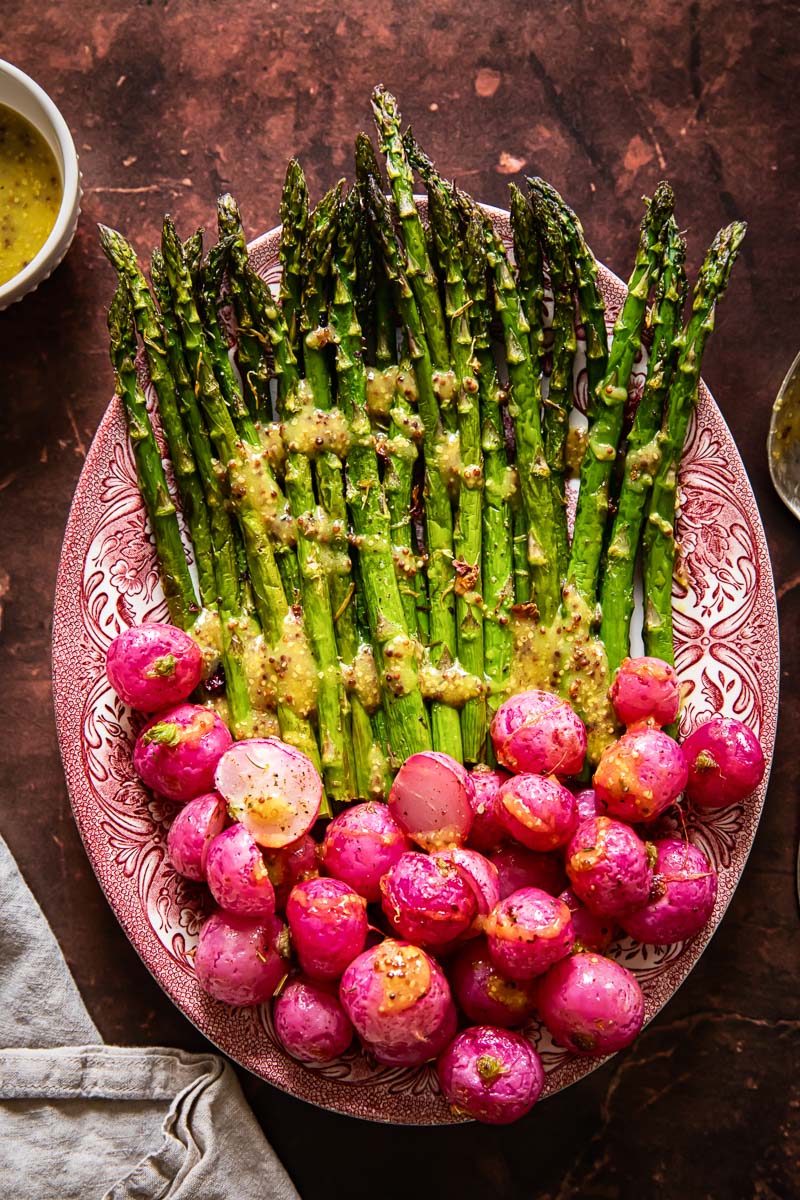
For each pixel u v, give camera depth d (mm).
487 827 1562
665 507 1657
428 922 1430
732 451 1699
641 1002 1482
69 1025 1772
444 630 1635
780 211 1883
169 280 1621
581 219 1890
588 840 1476
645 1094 1822
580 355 1724
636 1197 1806
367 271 1673
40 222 1792
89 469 1683
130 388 1642
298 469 1628
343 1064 1619
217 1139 1712
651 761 1493
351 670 1644
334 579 1634
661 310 1651
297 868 1536
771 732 1677
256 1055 1623
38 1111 1743
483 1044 1482
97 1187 1722
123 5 1905
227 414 1632
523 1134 1817
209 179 1889
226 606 1652
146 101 1896
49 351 1881
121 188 1891
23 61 1903
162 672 1528
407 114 1894
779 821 1850
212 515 1655
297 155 1888
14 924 1780
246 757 1497
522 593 1660
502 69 1899
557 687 1644
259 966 1491
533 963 1418
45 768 1848
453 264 1614
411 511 1677
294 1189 1751
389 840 1508
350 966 1459
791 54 1894
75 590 1678
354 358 1619
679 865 1538
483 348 1646
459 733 1628
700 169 1901
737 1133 1813
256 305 1646
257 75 1898
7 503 1872
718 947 1836
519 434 1637
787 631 1878
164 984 1638
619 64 1894
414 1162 1806
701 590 1707
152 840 1668
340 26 1902
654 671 1561
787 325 1896
